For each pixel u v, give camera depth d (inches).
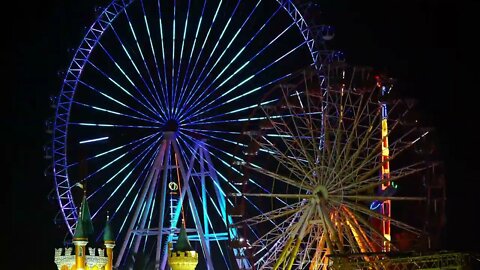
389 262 3331.7
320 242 3897.6
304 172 3902.6
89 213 4180.6
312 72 3956.7
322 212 3826.3
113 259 4507.9
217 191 4431.6
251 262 3895.2
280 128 3969.0
